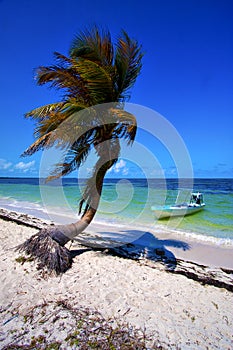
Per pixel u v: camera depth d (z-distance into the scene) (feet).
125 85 20.34
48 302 12.98
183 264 19.36
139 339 10.33
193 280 16.66
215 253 23.76
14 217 37.55
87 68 16.89
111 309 12.60
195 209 48.24
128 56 19.17
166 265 19.12
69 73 17.92
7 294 13.71
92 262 19.21
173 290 15.10
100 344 9.93
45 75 17.84
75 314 11.93
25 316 11.70
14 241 24.02
